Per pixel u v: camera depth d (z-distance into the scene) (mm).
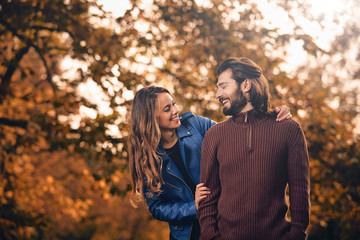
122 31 6527
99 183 7832
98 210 14625
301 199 1922
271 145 1953
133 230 17031
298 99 7070
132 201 2695
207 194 2133
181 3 6707
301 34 6633
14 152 6285
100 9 6332
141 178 2564
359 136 7895
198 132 2592
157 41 6590
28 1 6027
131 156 2605
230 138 2035
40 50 6488
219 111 6742
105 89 5895
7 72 6523
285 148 1958
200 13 6637
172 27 6742
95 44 6145
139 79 6250
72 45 6098
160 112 2488
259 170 1940
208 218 2096
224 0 6805
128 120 2705
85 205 8547
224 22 6832
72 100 5898
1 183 7070
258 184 1933
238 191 1967
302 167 1944
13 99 6855
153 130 2477
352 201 7535
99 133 5594
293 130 1970
